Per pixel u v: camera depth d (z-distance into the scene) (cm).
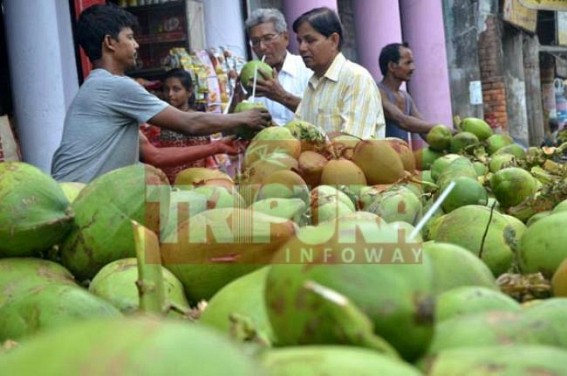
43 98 612
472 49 1276
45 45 612
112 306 162
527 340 107
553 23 1647
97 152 396
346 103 450
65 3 671
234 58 703
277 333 103
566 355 91
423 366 97
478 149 404
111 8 420
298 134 321
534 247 175
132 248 190
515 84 1451
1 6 662
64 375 71
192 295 174
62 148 402
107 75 403
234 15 788
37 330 152
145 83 651
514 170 282
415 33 1103
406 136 573
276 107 543
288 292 102
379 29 1027
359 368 85
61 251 192
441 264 151
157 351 72
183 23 705
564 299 117
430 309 101
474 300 123
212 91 668
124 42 416
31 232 181
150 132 505
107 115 397
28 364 73
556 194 250
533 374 87
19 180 184
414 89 1108
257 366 75
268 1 900
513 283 150
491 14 1341
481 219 199
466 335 107
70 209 187
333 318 95
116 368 71
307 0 884
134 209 189
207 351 73
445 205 269
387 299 101
